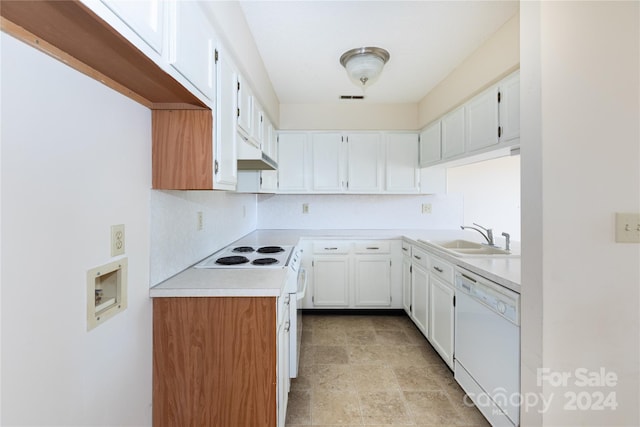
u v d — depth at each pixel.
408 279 3.01
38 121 0.75
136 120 1.16
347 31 1.94
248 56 1.86
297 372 2.15
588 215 1.17
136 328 1.18
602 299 1.18
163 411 1.30
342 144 3.35
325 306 3.23
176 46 0.96
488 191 3.47
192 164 1.27
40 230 0.76
